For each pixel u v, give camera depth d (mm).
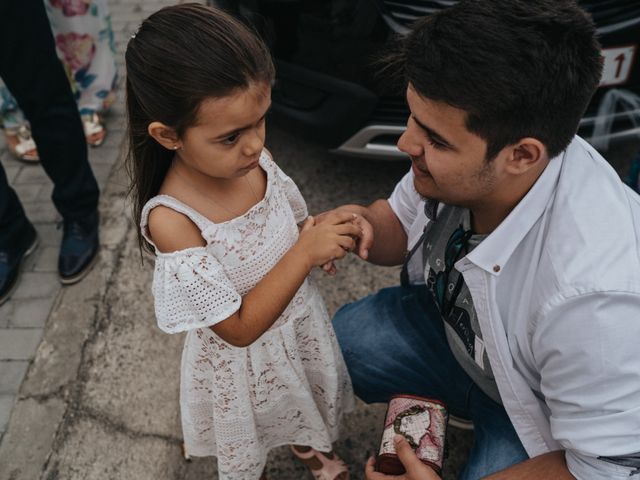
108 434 2084
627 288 1101
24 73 2125
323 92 2367
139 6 3865
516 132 1066
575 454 1218
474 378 1582
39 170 2994
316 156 2959
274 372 1547
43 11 2088
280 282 1312
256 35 1236
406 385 1808
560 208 1211
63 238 2564
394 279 2512
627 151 2811
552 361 1202
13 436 2088
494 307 1301
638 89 2377
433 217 1498
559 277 1166
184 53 1071
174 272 1249
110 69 3084
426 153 1159
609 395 1135
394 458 1455
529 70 1002
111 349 2312
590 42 1041
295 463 2016
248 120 1131
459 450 2004
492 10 1022
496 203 1248
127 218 2748
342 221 1409
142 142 1249
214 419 1587
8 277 2467
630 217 1216
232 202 1323
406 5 2172
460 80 1021
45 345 2328
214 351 1456
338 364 1695
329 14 2195
